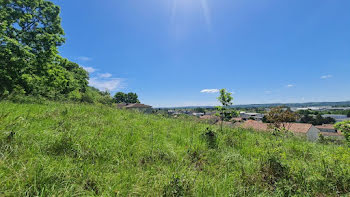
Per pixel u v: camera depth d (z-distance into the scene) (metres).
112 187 2.29
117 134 4.39
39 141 3.07
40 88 13.91
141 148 3.81
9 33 14.20
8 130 3.16
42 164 2.32
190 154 3.99
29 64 13.10
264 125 19.42
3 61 11.59
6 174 2.07
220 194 2.48
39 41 14.94
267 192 2.55
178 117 11.22
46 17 17.86
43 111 5.63
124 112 8.73
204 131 5.74
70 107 7.05
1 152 2.47
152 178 2.71
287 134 8.30
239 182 2.80
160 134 5.25
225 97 6.91
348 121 5.58
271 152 3.49
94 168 2.71
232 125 8.91
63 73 16.55
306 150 4.84
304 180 2.76
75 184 2.16
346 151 3.31
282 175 2.92
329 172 2.95
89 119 5.41
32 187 2.00
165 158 3.62
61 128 4.02
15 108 5.60
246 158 4.11
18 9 16.06
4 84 11.67
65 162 2.63
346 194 2.51
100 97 26.77
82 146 3.26
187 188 2.46
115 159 3.12
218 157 4.04
